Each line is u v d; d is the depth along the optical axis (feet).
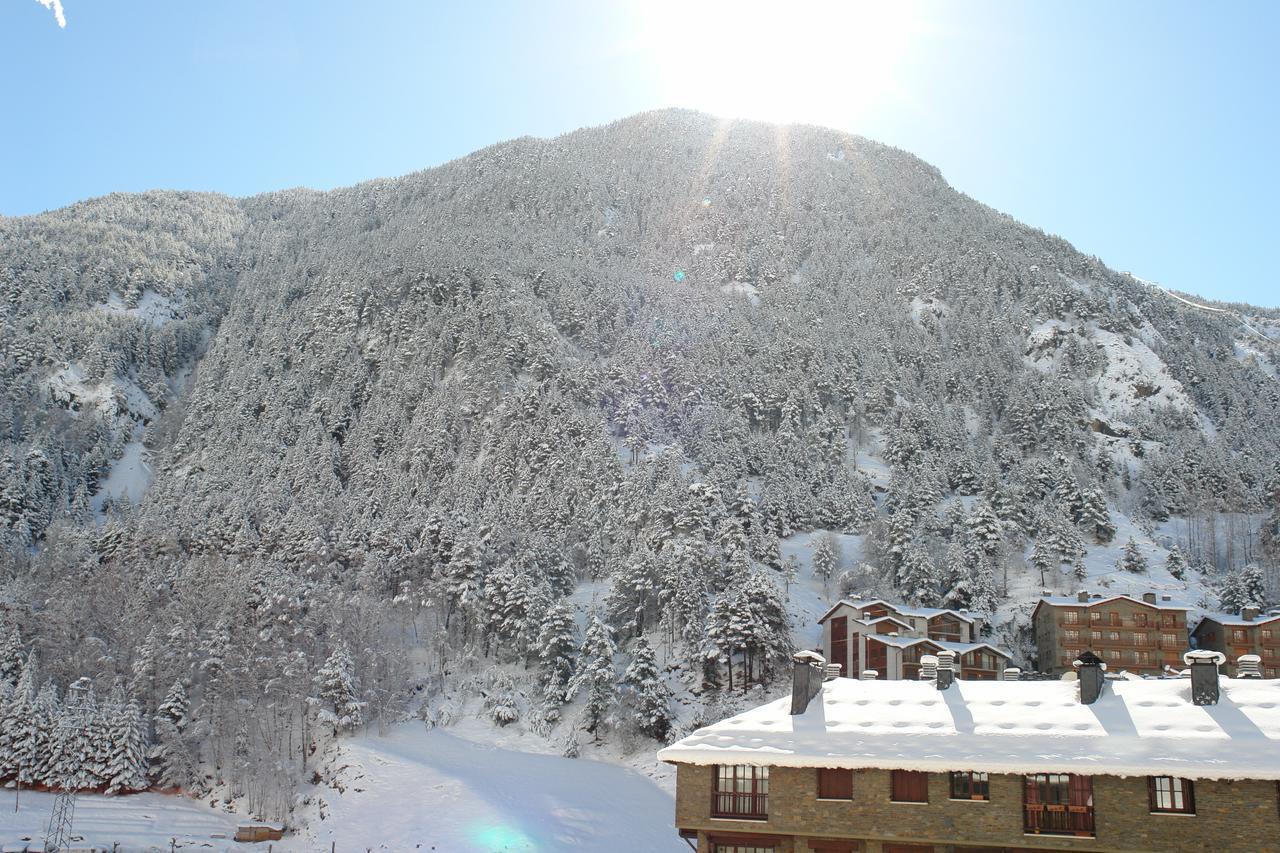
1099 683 142.10
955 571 437.99
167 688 366.84
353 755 329.52
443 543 458.50
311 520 489.67
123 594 425.69
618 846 268.00
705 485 495.00
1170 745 127.95
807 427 655.35
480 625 416.26
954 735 137.90
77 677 371.35
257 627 398.21
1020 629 423.64
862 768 136.87
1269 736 126.72
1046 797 132.98
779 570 476.54
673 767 328.49
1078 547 478.18
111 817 306.35
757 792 143.43
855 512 536.01
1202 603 440.04
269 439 647.15
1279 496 591.37
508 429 581.94
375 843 275.18
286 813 310.24
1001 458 628.69
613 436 617.21
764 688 362.33
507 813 281.74
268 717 358.84
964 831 133.59
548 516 490.08
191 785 339.57
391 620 429.38
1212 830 124.36
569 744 350.43
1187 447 655.76
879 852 137.08
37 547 539.29
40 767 333.62
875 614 387.14
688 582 398.62
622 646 407.85
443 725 375.04
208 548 492.95
